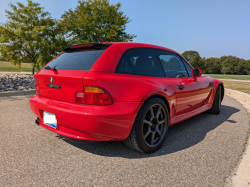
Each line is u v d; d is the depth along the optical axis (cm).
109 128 185
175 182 167
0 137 264
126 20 2325
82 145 243
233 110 455
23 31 1563
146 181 168
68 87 195
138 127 202
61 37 1714
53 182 165
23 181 166
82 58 218
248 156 214
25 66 5969
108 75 192
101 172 182
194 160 206
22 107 452
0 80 930
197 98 318
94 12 2280
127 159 208
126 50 226
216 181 168
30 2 1664
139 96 200
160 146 235
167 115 242
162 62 270
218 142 256
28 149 229
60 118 197
